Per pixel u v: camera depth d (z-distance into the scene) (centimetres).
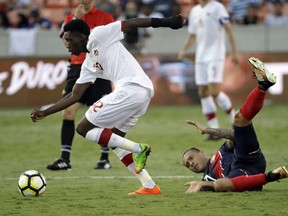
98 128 2517
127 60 2539
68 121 3400
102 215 2188
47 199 2511
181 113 5875
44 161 3703
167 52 6519
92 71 2581
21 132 5012
